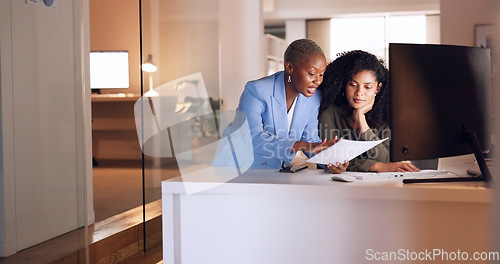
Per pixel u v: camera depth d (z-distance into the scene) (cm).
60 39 315
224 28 673
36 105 300
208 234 220
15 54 290
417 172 234
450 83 217
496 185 67
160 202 383
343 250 211
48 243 301
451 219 204
